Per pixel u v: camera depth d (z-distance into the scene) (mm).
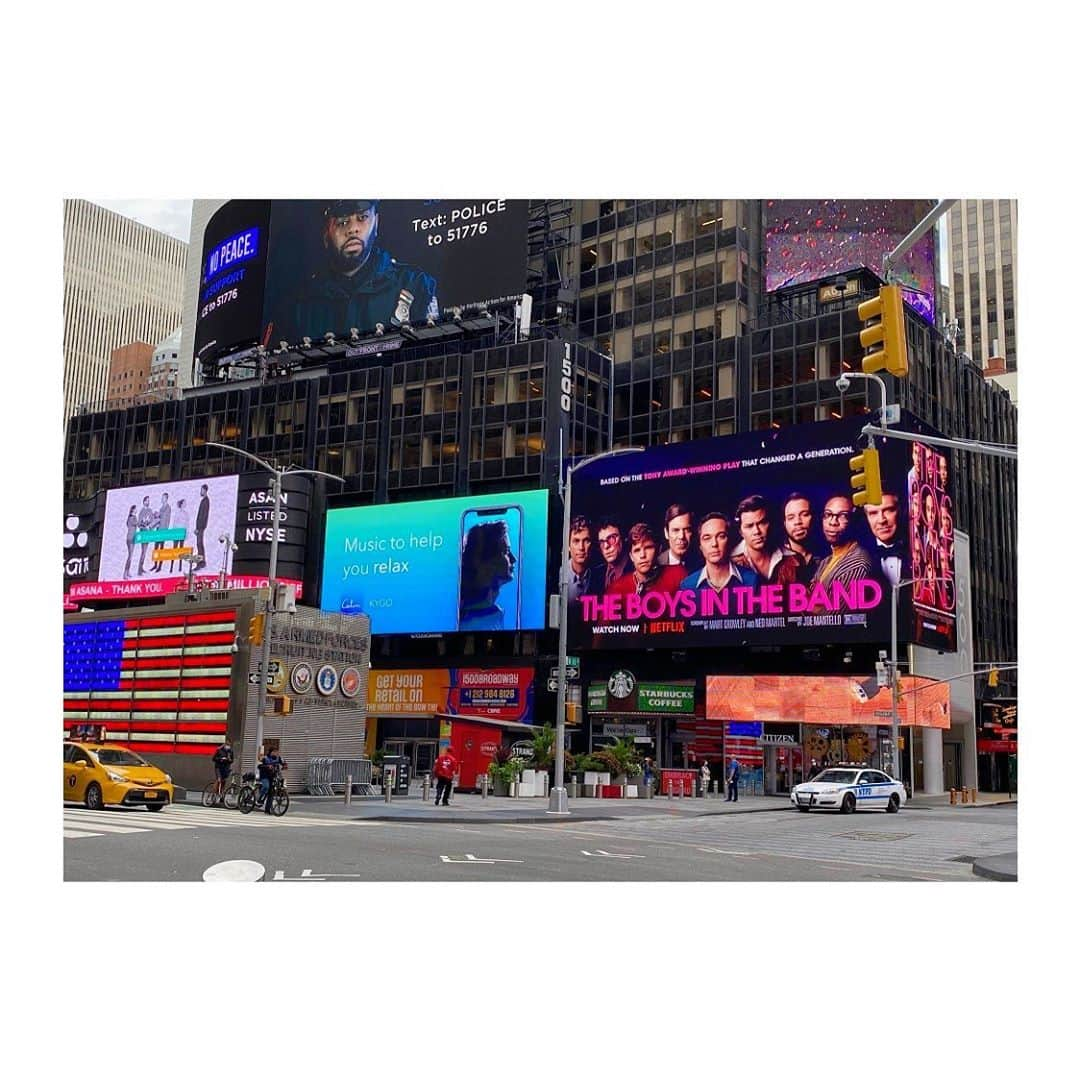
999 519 82625
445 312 76125
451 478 72500
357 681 38688
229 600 36094
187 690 36594
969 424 77188
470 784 48250
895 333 13914
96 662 39688
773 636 58438
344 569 73375
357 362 82938
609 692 63875
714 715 59125
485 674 68250
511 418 70562
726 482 61719
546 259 78750
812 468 58938
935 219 14070
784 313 70062
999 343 140375
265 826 23891
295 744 36188
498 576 67125
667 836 26125
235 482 78125
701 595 61312
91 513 85812
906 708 54594
